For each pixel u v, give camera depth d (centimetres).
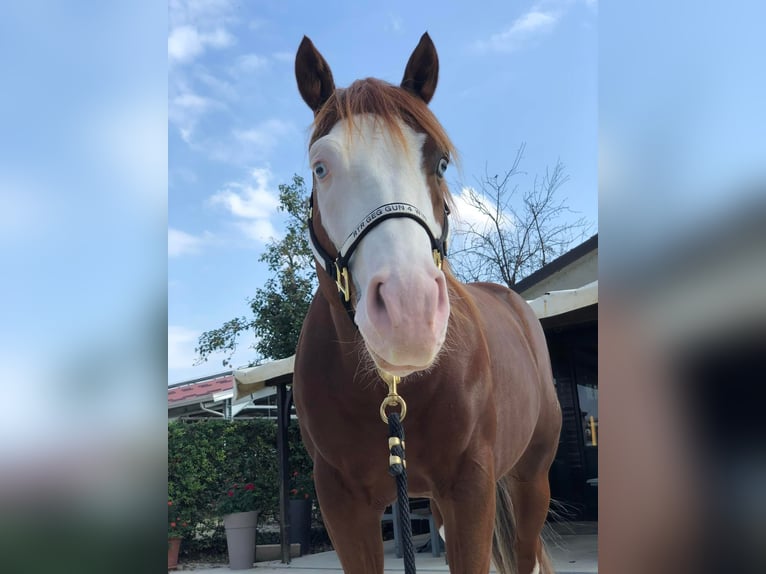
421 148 145
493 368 196
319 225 159
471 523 162
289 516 707
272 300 994
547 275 829
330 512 174
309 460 764
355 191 137
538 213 1332
